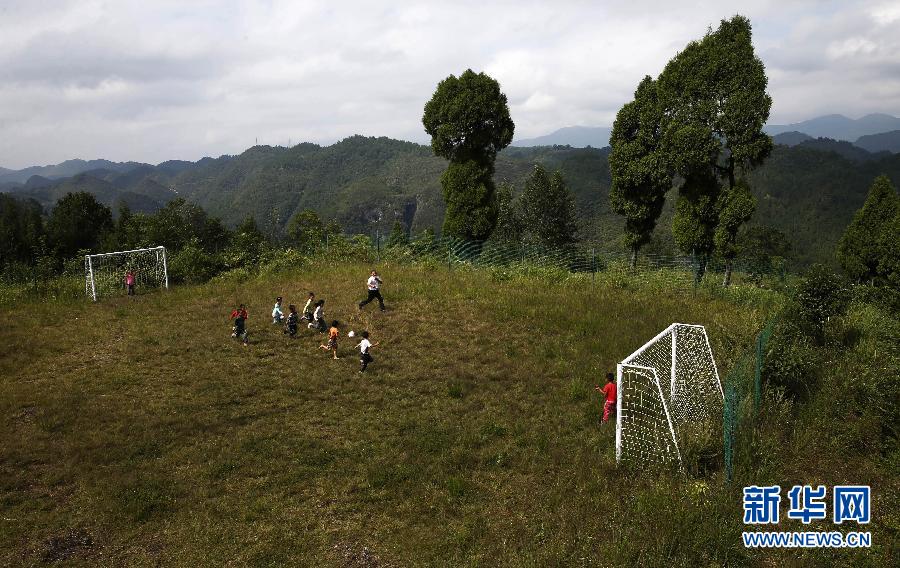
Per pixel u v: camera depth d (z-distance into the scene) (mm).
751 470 10266
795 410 12391
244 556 8609
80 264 26422
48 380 14156
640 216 29391
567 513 9500
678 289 24422
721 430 11266
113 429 11914
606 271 27516
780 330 15328
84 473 10398
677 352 14273
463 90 31797
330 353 16625
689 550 8328
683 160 25781
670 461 10633
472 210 32562
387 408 13484
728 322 18016
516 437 12195
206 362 15695
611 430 12102
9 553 8414
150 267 25219
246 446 11594
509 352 16781
